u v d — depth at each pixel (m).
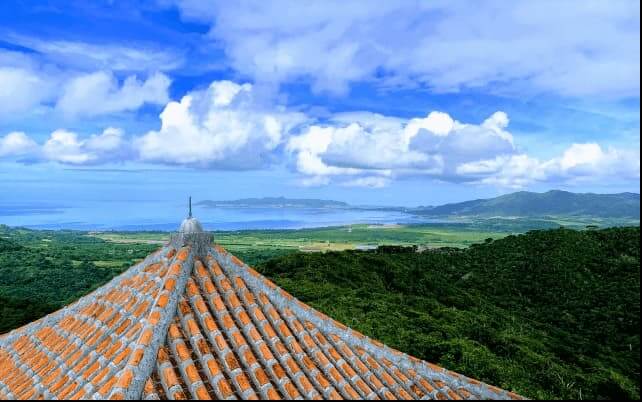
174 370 7.14
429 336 40.59
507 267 88.50
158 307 7.71
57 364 8.42
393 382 8.96
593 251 90.00
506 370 36.59
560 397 35.59
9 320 46.19
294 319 9.10
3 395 8.26
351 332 9.59
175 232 9.27
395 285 67.44
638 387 42.59
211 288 8.57
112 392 6.53
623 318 63.72
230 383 7.20
